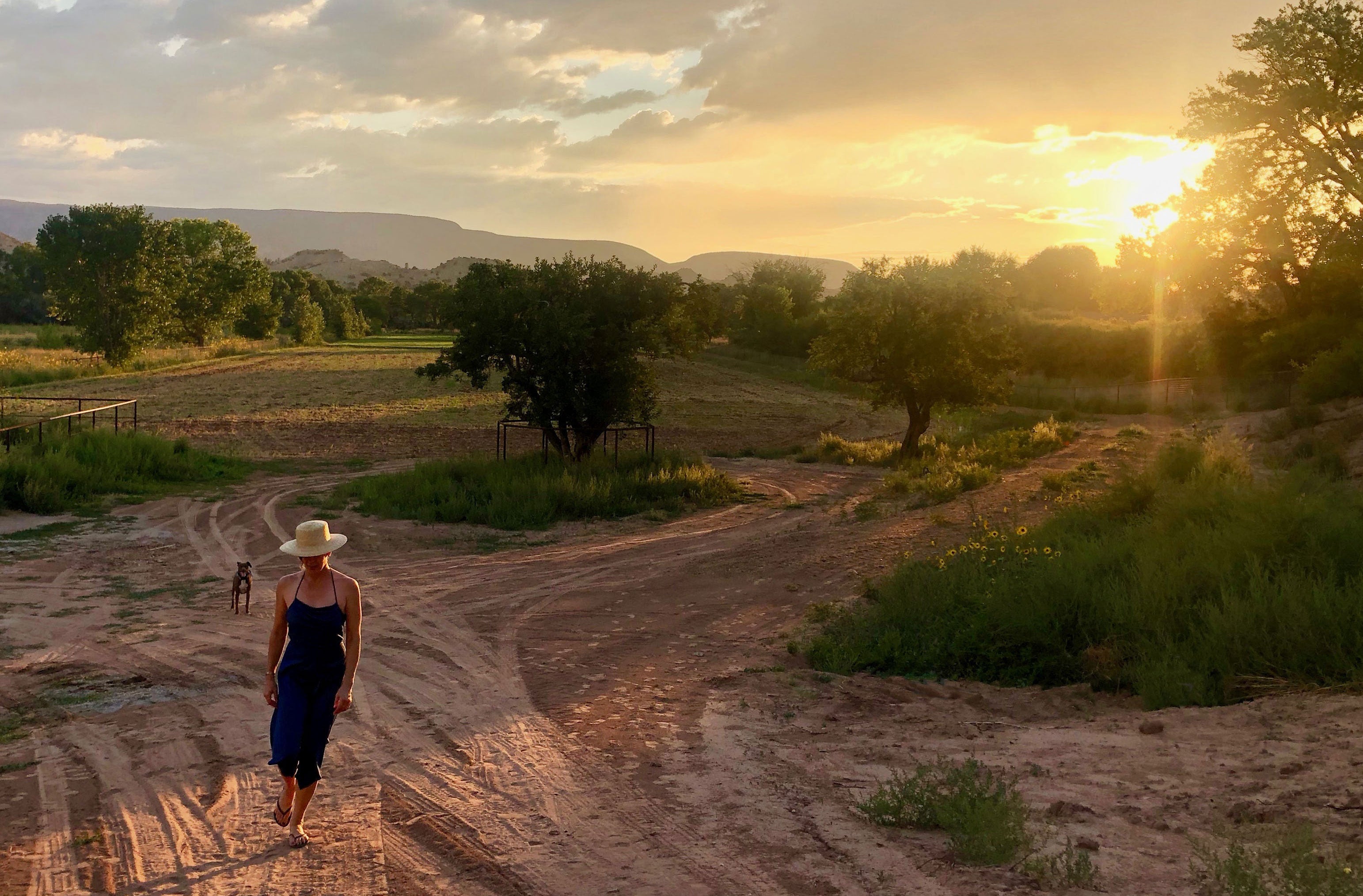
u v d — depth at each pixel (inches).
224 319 3302.2
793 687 339.0
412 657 386.9
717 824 209.8
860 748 265.6
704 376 2706.7
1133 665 316.8
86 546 634.8
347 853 201.0
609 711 309.6
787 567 583.2
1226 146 1466.5
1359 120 1359.5
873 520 745.6
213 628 430.6
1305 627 292.4
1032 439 1310.3
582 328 997.8
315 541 199.9
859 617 428.1
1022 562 443.2
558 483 864.9
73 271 2341.3
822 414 2009.1
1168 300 1667.1
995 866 177.3
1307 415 983.6
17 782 249.6
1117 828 191.8
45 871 195.3
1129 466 824.3
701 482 974.4
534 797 231.8
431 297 5807.1
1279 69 1405.0
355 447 1341.0
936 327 1255.5
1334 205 1408.7
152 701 323.9
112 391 1948.8
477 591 529.3
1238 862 156.0
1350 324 1386.6
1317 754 218.5
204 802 233.0
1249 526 386.3
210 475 1003.9
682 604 495.2
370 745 275.9
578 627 444.5
